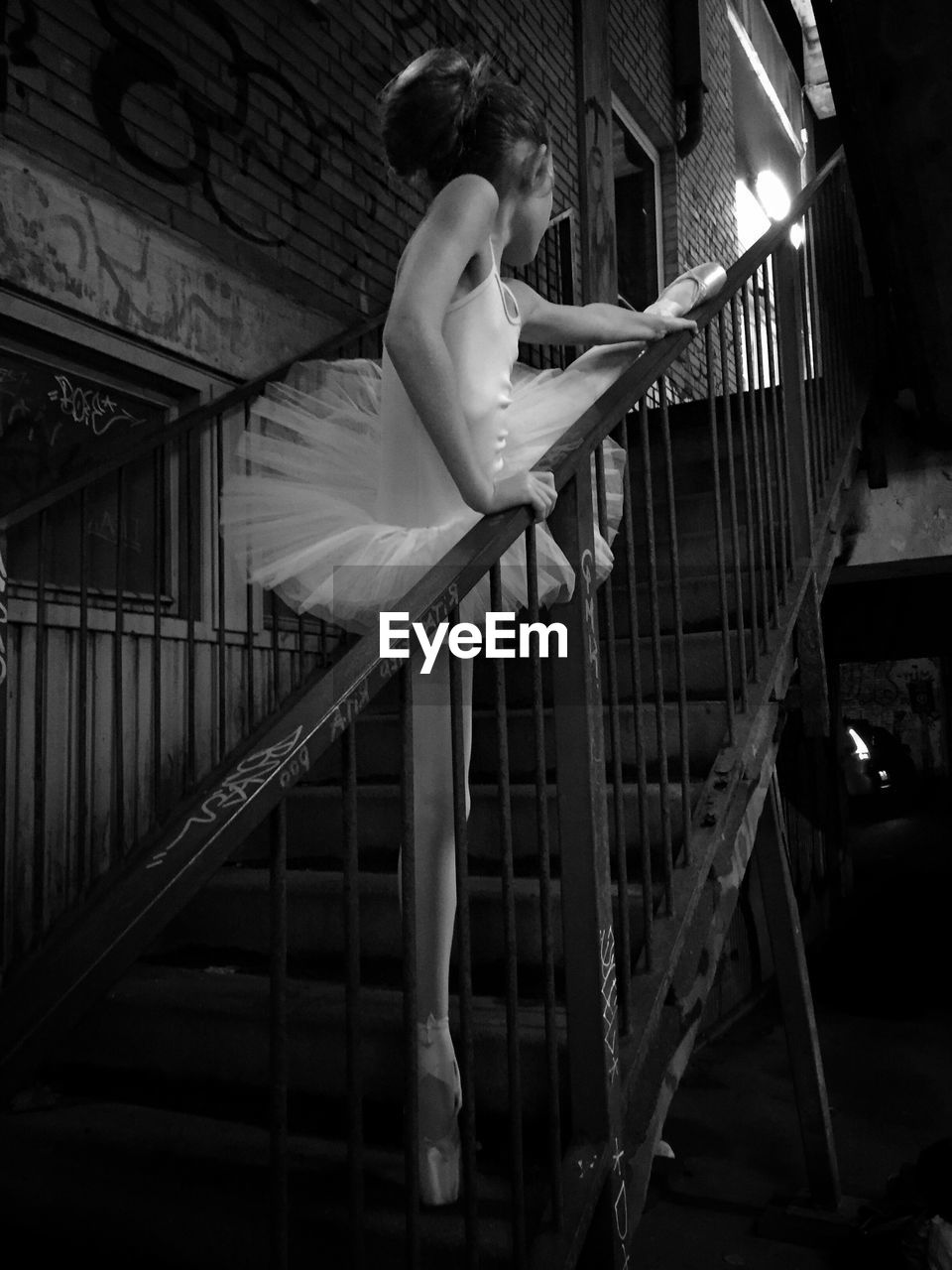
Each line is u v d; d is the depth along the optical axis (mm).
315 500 1779
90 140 2988
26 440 2877
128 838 3037
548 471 1554
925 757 22766
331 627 3949
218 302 3373
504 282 1893
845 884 9523
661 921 2012
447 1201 1587
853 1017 5590
